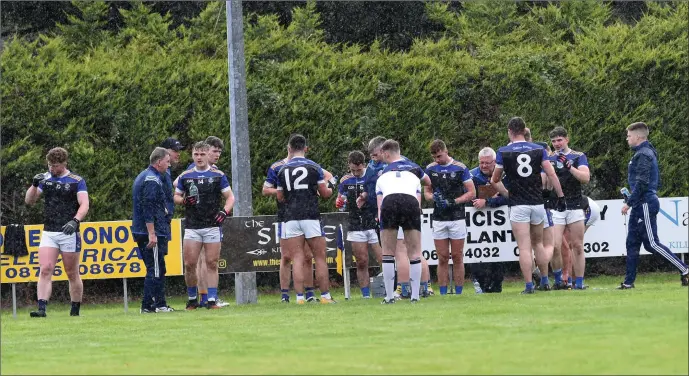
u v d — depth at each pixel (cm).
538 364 2303
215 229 4428
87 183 5831
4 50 5881
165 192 4397
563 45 6788
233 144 4906
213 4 7381
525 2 8312
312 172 4453
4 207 5781
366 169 4803
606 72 6575
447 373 2239
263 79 6166
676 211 5919
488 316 3269
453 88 6444
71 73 5862
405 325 3144
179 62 6078
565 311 3278
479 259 5409
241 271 4850
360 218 4812
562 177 4591
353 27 8438
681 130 6656
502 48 6644
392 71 6369
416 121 6381
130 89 5962
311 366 2409
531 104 6500
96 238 4803
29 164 5744
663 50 6594
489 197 5147
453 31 8019
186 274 4438
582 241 4625
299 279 4481
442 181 4719
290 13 8412
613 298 3681
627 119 6575
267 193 4525
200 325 3509
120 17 8138
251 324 3447
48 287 4456
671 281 5669
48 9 7944
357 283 6438
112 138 5906
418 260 4106
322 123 6253
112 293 6072
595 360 2325
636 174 4381
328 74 6288
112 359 2708
